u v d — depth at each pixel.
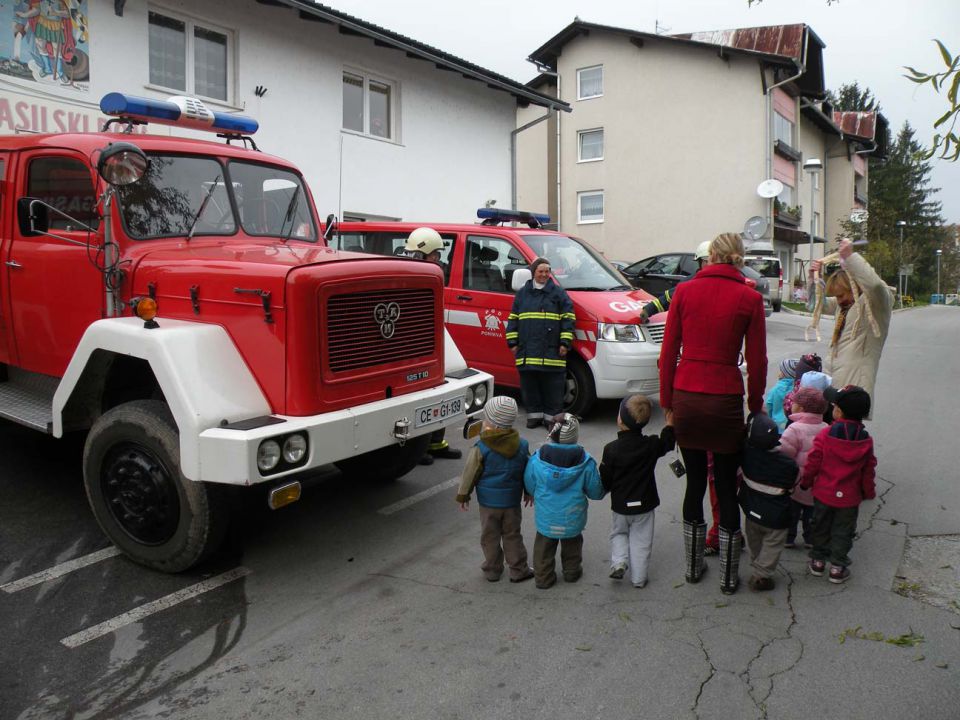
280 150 11.85
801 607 3.71
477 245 8.09
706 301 3.71
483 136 16.20
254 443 3.58
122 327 3.98
